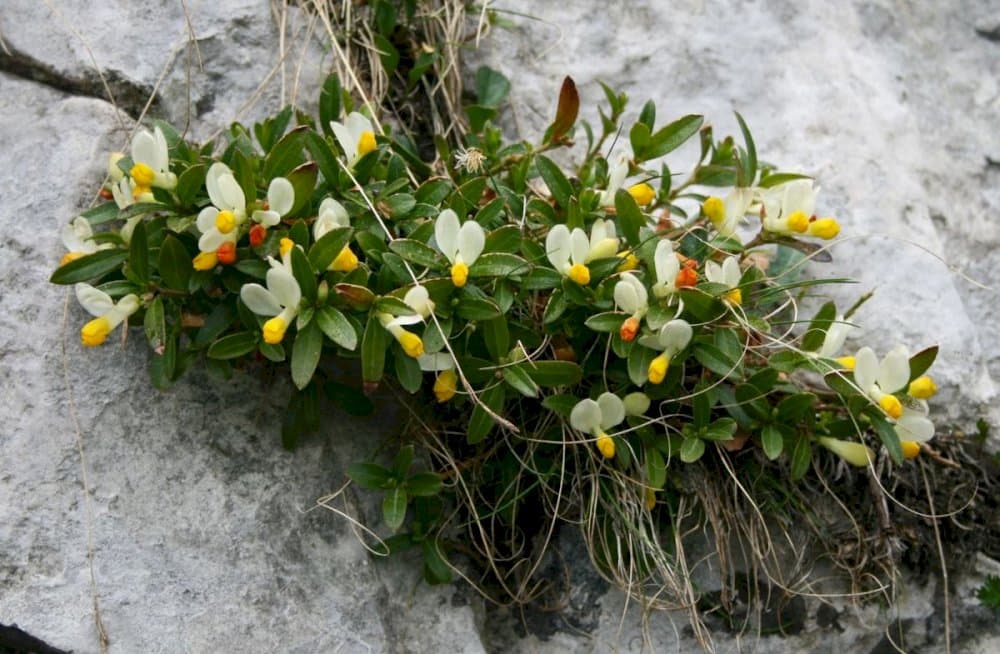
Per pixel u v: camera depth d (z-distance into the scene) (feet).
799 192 1.24
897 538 1.29
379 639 1.19
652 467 1.21
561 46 1.45
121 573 1.15
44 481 1.16
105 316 1.14
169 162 1.17
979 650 1.31
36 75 1.29
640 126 1.26
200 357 1.20
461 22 1.42
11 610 1.12
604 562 1.26
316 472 1.21
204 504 1.18
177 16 1.33
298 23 1.37
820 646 1.28
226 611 1.16
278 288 1.11
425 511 1.22
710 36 1.47
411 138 1.37
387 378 1.23
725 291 1.17
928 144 1.49
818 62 1.47
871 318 1.35
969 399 1.35
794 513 1.28
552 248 1.17
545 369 1.17
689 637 1.26
